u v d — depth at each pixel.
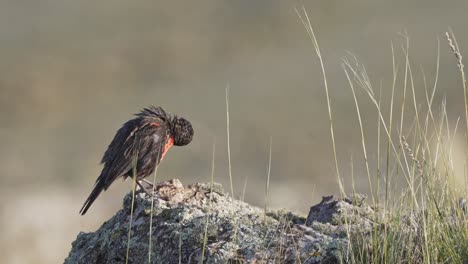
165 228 6.28
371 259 5.61
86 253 6.74
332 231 6.06
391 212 5.93
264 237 5.97
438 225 5.73
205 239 5.70
